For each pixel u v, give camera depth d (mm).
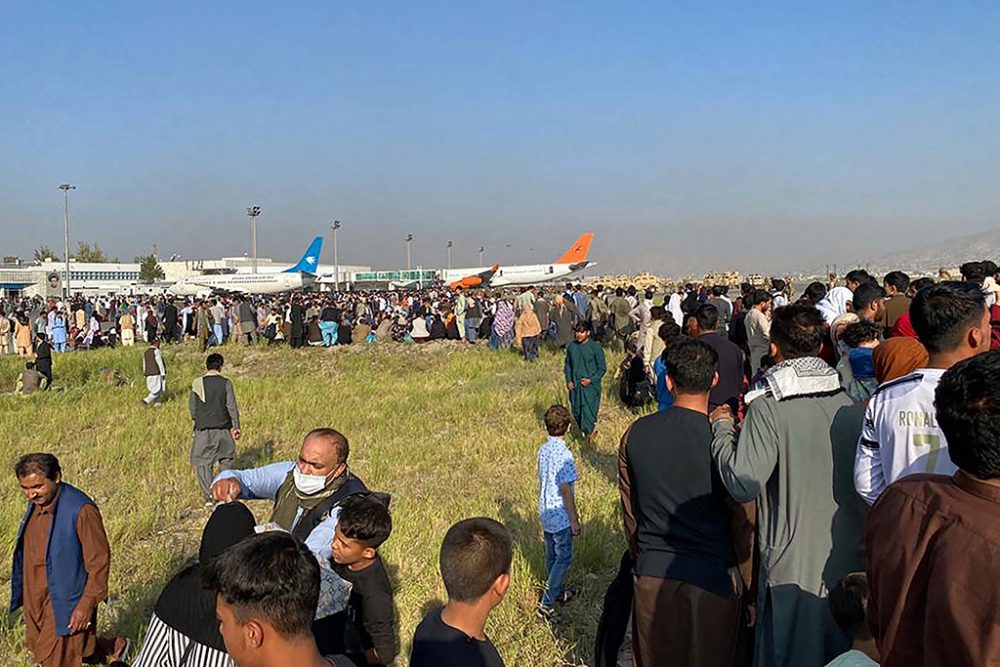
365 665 3582
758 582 3617
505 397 14438
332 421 13047
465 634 2854
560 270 91562
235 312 27719
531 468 9445
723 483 3408
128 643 5113
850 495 3326
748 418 3434
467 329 24688
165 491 9359
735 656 3551
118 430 12914
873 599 2131
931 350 3061
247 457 11094
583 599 5762
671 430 3592
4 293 81438
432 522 7332
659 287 89062
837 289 8383
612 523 7066
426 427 12203
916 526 2012
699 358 3605
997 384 1897
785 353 3584
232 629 2188
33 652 4559
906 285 7223
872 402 3158
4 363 22609
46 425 13609
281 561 2191
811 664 3277
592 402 10250
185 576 3047
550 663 4875
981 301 2975
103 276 114312
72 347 29016
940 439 2881
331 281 99688
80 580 4453
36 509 4480
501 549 2887
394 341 26438
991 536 1830
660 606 3490
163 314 31125
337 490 3957
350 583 3506
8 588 6449
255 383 18000
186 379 19734
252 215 79562
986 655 1740
